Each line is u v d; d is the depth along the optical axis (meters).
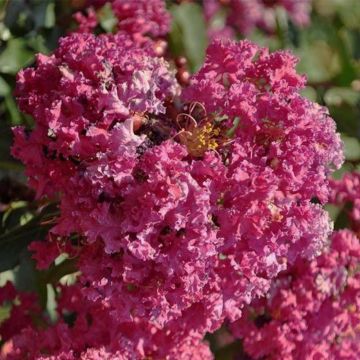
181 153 0.40
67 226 0.40
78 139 0.40
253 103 0.41
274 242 0.40
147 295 0.40
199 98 0.41
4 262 0.45
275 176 0.40
